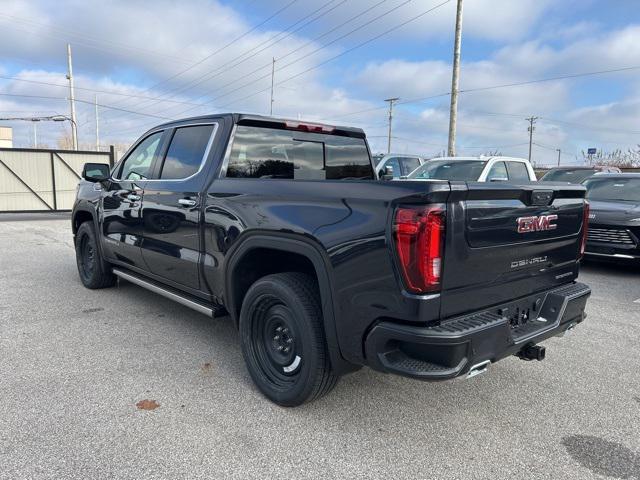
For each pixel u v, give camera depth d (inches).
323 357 116.6
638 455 109.7
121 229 199.6
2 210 724.0
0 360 151.4
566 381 148.6
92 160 791.1
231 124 152.2
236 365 152.3
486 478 100.1
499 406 131.4
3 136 2406.5
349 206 106.3
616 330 198.7
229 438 111.3
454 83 822.5
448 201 96.2
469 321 102.6
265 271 142.8
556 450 111.0
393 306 98.7
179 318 197.8
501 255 109.4
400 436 114.9
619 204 323.3
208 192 147.5
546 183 124.3
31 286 248.7
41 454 102.5
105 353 159.3
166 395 131.0
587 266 342.6
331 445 110.1
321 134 177.3
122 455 103.2
